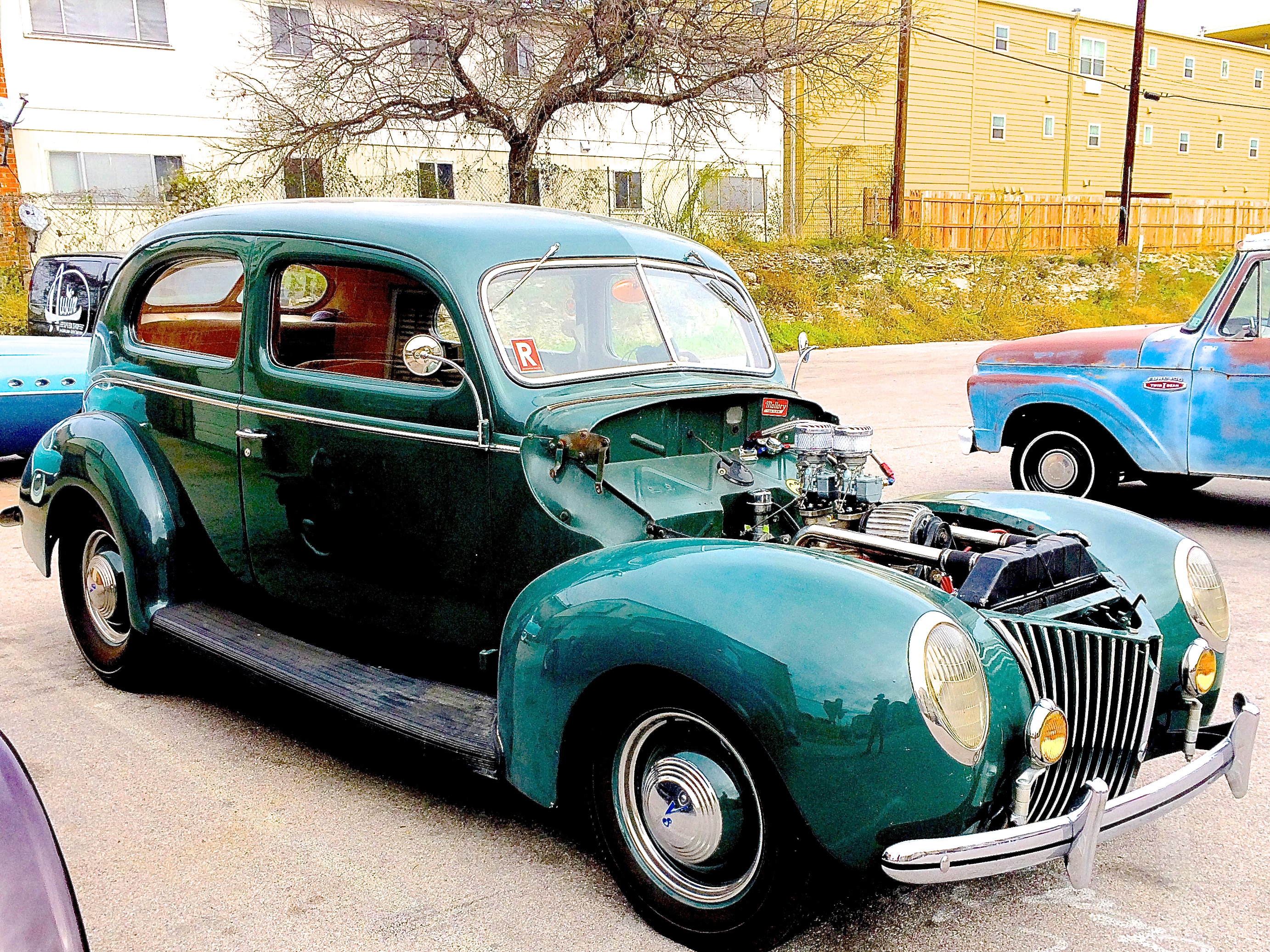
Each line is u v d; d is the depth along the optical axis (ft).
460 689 11.18
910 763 7.50
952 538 10.80
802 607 7.93
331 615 12.30
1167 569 10.22
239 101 59.31
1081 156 120.88
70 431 14.42
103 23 55.36
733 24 51.21
